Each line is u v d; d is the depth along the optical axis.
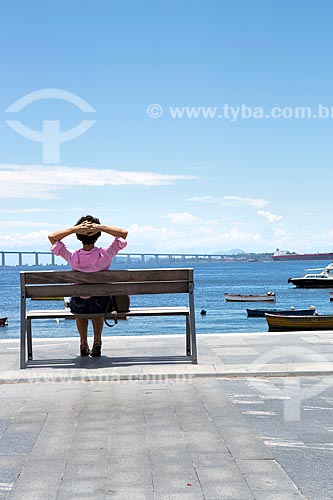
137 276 7.01
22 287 6.91
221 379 6.38
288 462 4.07
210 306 75.31
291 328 37.06
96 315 7.07
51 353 7.78
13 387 6.15
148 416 5.13
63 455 4.25
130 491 3.63
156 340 8.72
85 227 7.08
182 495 3.57
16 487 3.72
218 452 4.27
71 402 5.59
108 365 6.91
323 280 110.19
